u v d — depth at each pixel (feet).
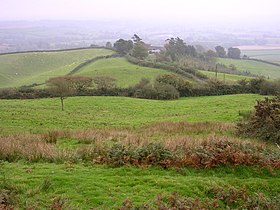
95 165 41.22
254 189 35.68
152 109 139.54
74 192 32.53
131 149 43.70
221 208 32.04
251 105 135.95
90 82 189.26
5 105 142.20
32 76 279.90
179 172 39.40
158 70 245.45
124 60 297.74
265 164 41.19
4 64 305.53
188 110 133.08
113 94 186.39
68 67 287.07
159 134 68.85
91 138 57.93
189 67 261.24
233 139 53.26
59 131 64.49
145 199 31.58
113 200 30.89
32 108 133.08
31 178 35.50
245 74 276.82
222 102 148.97
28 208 28.32
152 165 41.14
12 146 45.68
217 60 352.69
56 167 39.86
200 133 70.18
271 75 277.85
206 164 40.57
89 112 130.82
